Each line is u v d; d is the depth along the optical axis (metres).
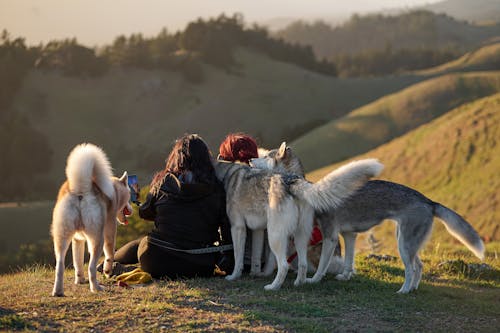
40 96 177.38
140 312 5.37
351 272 7.21
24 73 184.00
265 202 6.48
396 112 112.38
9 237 88.75
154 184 7.05
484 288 7.46
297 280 6.64
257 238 6.94
